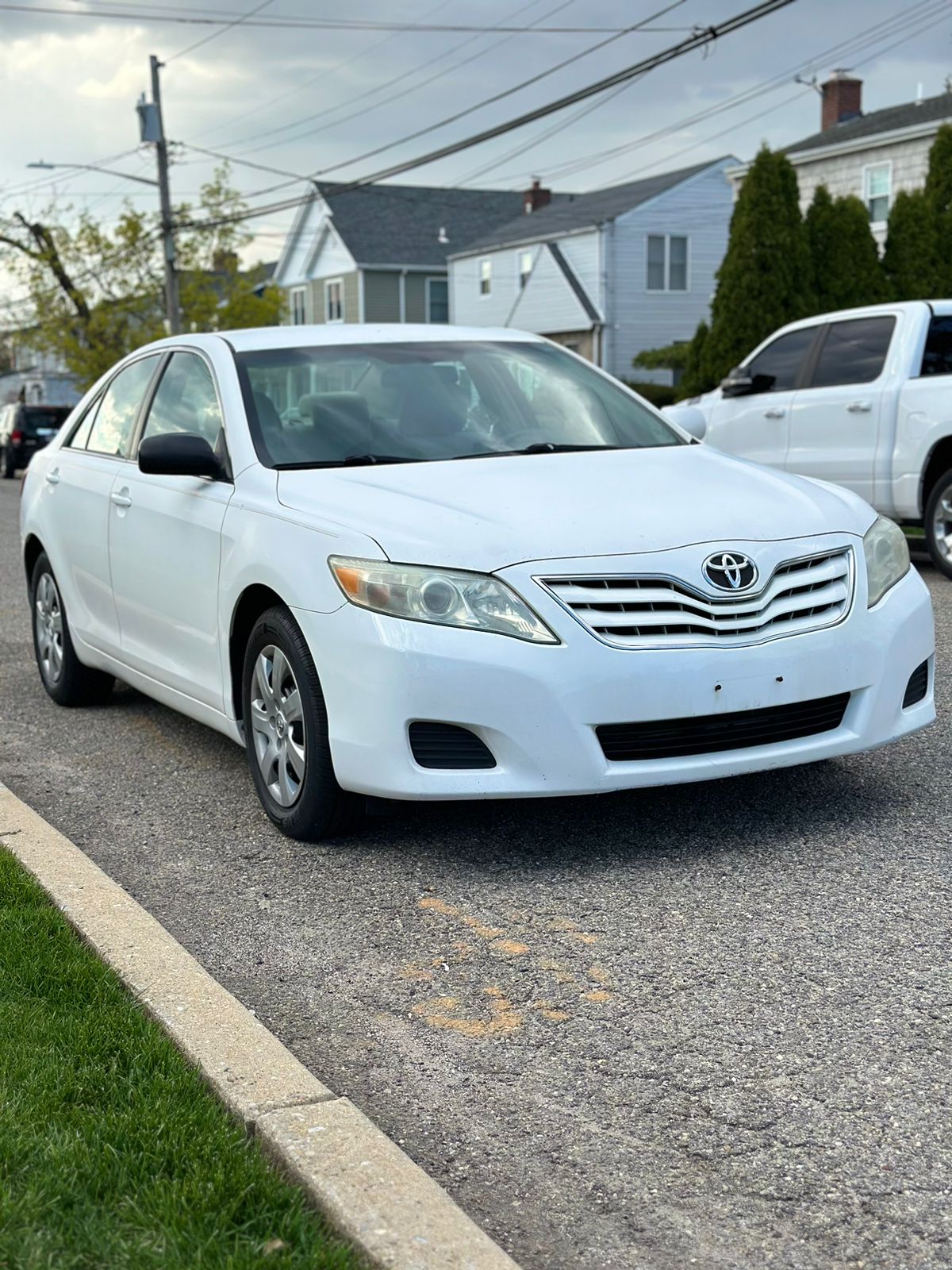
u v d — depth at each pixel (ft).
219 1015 10.62
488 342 19.86
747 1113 9.55
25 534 23.36
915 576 15.96
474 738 13.87
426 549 14.02
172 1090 9.37
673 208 139.54
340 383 18.08
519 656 13.55
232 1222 7.88
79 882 13.69
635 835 15.34
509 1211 8.50
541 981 11.82
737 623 14.05
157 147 114.83
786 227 77.51
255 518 15.90
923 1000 11.15
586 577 13.79
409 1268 7.48
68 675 22.30
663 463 16.90
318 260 179.22
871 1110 9.52
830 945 12.27
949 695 21.57
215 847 15.66
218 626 16.61
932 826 15.31
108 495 19.90
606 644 13.71
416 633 13.73
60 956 11.80
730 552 14.28
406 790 13.92
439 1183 8.83
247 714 16.24
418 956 12.46
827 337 36.70
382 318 170.09
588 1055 10.49
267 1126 8.89
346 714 14.24
